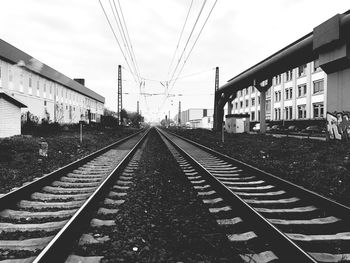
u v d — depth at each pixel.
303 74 46.50
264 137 29.20
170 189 7.83
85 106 69.56
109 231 4.75
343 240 4.45
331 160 12.98
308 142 21.31
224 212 5.82
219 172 10.72
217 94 47.50
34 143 17.77
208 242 4.36
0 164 11.38
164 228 4.96
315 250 4.20
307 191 6.73
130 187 8.05
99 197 6.58
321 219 5.41
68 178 9.38
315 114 43.78
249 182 8.84
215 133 42.78
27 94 37.59
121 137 36.56
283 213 5.89
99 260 3.75
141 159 14.28
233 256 3.95
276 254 3.98
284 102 52.47
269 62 28.30
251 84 36.84
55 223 5.07
